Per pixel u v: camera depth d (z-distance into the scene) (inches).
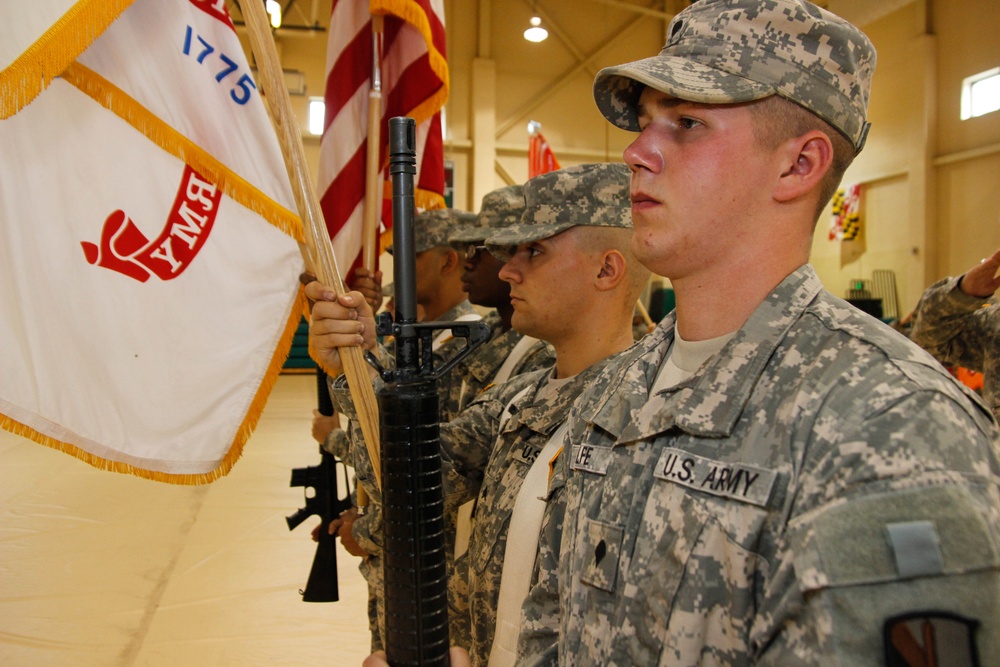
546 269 53.9
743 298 32.4
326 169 87.4
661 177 32.2
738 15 31.2
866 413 25.1
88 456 55.1
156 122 57.1
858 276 414.9
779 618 24.0
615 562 32.1
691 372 34.3
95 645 113.3
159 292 57.4
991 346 72.9
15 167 53.9
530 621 40.3
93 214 55.7
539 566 43.6
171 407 57.5
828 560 22.5
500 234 54.6
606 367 42.3
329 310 56.7
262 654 111.3
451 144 437.1
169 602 130.0
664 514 30.1
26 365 53.7
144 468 56.6
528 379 63.1
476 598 53.9
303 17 415.8
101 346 55.7
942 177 368.8
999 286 70.6
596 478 35.8
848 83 30.8
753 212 31.5
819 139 30.9
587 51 454.0
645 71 30.8
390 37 91.9
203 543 160.1
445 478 60.7
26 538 162.2
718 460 29.0
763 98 30.8
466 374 84.4
